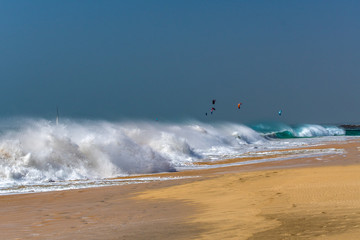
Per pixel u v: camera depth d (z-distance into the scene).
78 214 12.09
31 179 21.81
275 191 13.20
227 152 39.00
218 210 11.00
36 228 10.33
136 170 25.69
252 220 9.14
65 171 23.34
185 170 26.64
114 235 8.77
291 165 24.75
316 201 10.80
